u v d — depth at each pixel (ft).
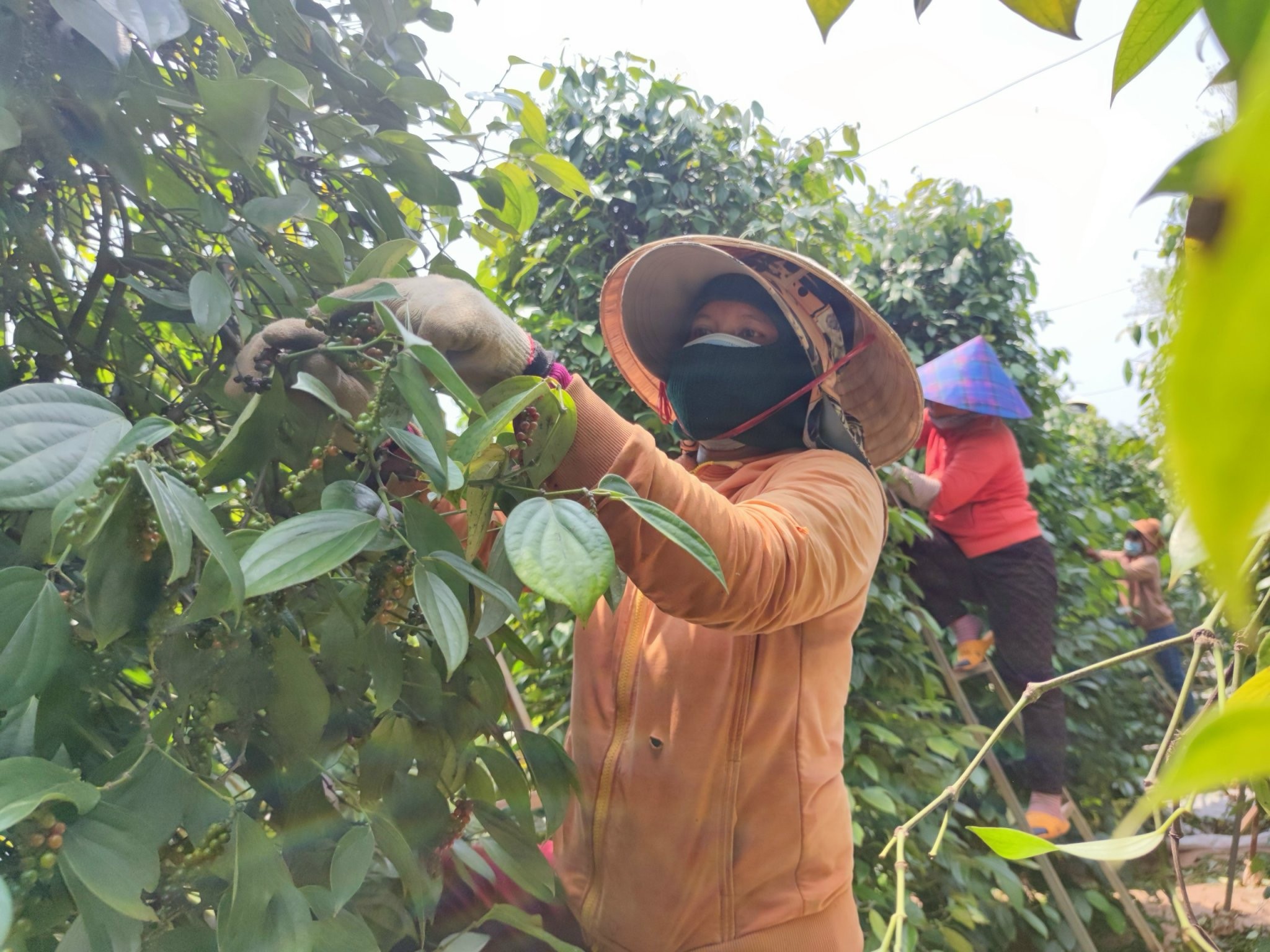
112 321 2.52
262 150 2.82
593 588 1.72
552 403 2.33
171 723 1.86
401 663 2.27
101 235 2.41
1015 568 7.43
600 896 3.27
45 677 1.62
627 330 4.04
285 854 2.19
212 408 2.75
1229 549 0.24
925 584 7.95
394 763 2.43
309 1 2.91
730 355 3.56
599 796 3.32
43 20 1.98
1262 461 0.23
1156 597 9.63
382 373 2.04
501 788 2.68
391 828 2.20
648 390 4.46
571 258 7.58
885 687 6.97
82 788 1.54
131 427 1.73
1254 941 4.09
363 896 2.48
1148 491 11.73
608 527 2.46
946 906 6.79
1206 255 0.26
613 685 3.42
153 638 1.85
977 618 7.94
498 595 2.00
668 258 3.79
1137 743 9.16
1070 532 9.29
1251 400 0.23
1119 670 9.05
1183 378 0.24
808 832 3.15
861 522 3.13
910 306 9.02
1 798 1.43
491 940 3.00
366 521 1.90
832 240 8.13
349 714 2.38
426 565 2.08
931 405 7.72
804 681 3.19
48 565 1.94
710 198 7.70
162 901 1.94
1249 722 0.37
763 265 3.72
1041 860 7.16
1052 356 9.98
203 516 1.68
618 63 7.73
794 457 3.44
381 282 2.13
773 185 8.04
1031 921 6.69
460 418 2.76
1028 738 7.40
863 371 4.05
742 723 3.14
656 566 2.50
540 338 7.40
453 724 2.55
